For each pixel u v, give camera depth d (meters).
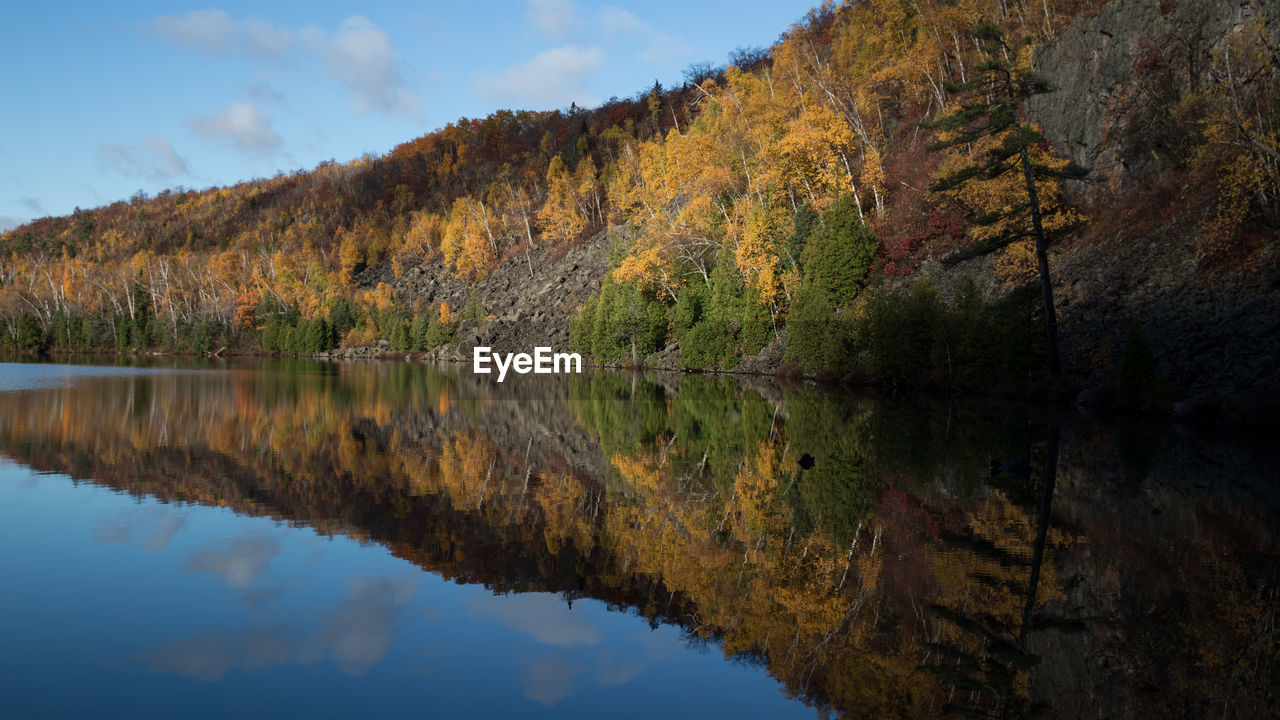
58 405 29.33
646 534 10.80
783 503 12.66
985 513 11.68
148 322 116.88
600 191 106.06
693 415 26.75
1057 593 8.12
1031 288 30.06
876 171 48.00
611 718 5.39
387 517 11.68
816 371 43.19
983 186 36.47
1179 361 24.91
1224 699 5.75
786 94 56.62
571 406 30.95
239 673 6.02
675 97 124.50
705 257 61.31
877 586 8.46
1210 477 14.35
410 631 7.08
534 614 7.63
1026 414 25.16
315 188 184.38
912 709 5.67
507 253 108.31
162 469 15.64
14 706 5.36
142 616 7.26
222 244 172.38
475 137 172.00
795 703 5.72
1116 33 34.78
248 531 10.66
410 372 63.00
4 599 7.69
